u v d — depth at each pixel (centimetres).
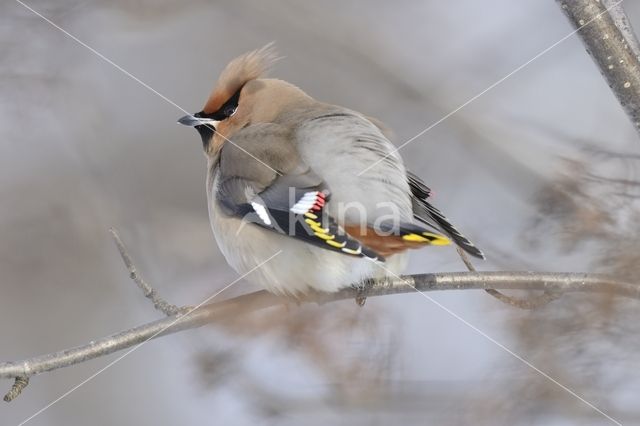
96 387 1302
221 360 995
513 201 1236
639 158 846
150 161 1388
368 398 956
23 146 1362
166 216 1350
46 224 1346
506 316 856
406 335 1005
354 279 926
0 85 1298
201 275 1280
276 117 1025
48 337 1302
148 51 1441
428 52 1484
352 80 1455
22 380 845
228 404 1004
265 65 1074
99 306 1327
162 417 1283
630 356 796
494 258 1104
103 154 1381
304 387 976
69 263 1334
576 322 812
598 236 808
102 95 1391
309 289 942
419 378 996
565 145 1288
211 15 1456
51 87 1320
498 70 1473
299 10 1470
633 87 827
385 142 932
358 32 1474
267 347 965
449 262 1127
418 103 1434
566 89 1415
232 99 1053
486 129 1341
